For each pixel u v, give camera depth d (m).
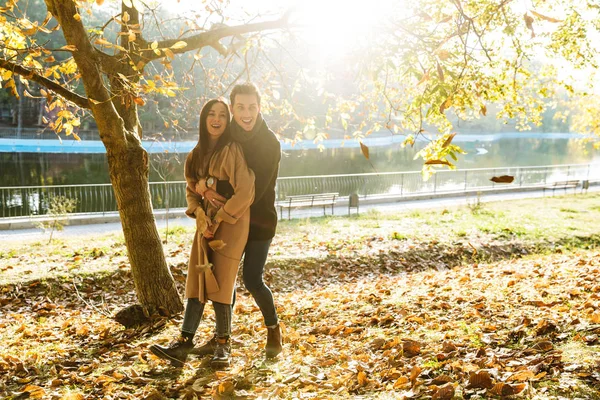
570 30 8.89
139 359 4.36
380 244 12.72
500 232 14.45
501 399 2.81
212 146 3.86
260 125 3.79
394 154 54.75
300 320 5.80
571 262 8.56
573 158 62.28
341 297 7.18
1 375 4.24
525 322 4.32
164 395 3.47
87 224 17.09
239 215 3.68
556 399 2.72
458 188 25.73
